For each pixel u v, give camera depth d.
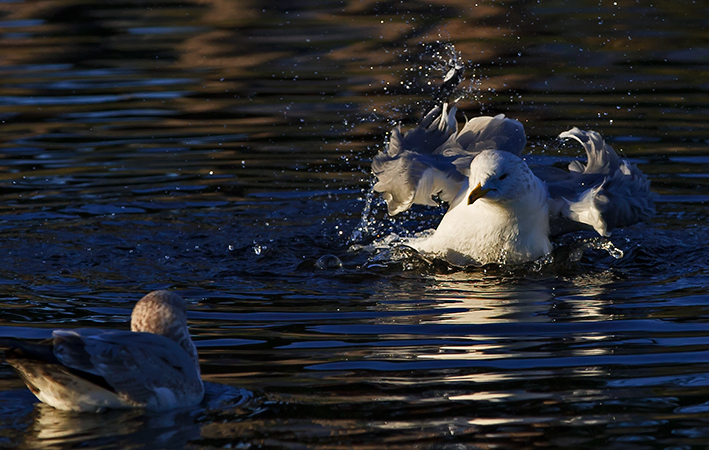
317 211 13.21
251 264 11.12
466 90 18.66
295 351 8.18
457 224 11.45
